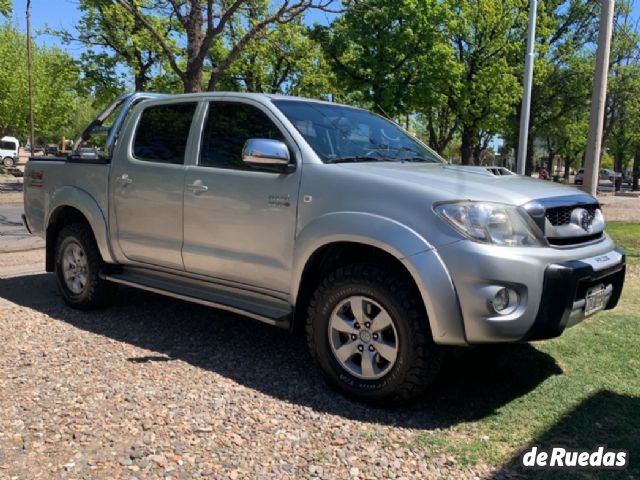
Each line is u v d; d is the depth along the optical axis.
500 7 25.27
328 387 3.96
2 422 3.35
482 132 32.78
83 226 5.61
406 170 3.91
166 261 4.92
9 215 15.37
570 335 5.00
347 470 2.95
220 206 4.41
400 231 3.47
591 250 3.75
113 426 3.33
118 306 5.89
